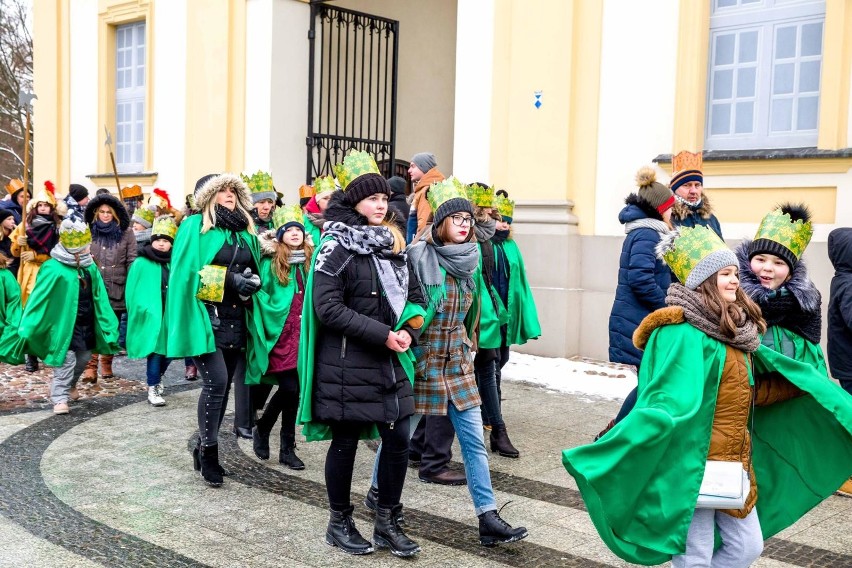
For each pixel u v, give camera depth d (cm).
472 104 947
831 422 311
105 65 1391
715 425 285
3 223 852
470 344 421
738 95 797
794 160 743
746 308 296
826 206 735
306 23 1188
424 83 1346
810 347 372
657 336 293
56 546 391
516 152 912
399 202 765
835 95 725
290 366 510
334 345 374
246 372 512
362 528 421
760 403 308
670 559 295
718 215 792
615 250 854
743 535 291
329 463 388
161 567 370
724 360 284
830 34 727
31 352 645
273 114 1157
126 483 487
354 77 1158
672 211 555
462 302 412
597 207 868
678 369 284
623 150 848
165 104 1294
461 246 407
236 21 1191
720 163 782
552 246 875
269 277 512
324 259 372
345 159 395
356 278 375
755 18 784
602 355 866
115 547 391
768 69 780
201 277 459
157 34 1302
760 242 366
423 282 404
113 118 1406
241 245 489
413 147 1341
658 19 820
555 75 880
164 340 489
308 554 388
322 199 630
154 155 1313
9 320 714
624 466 279
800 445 315
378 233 381
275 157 1163
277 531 416
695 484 278
